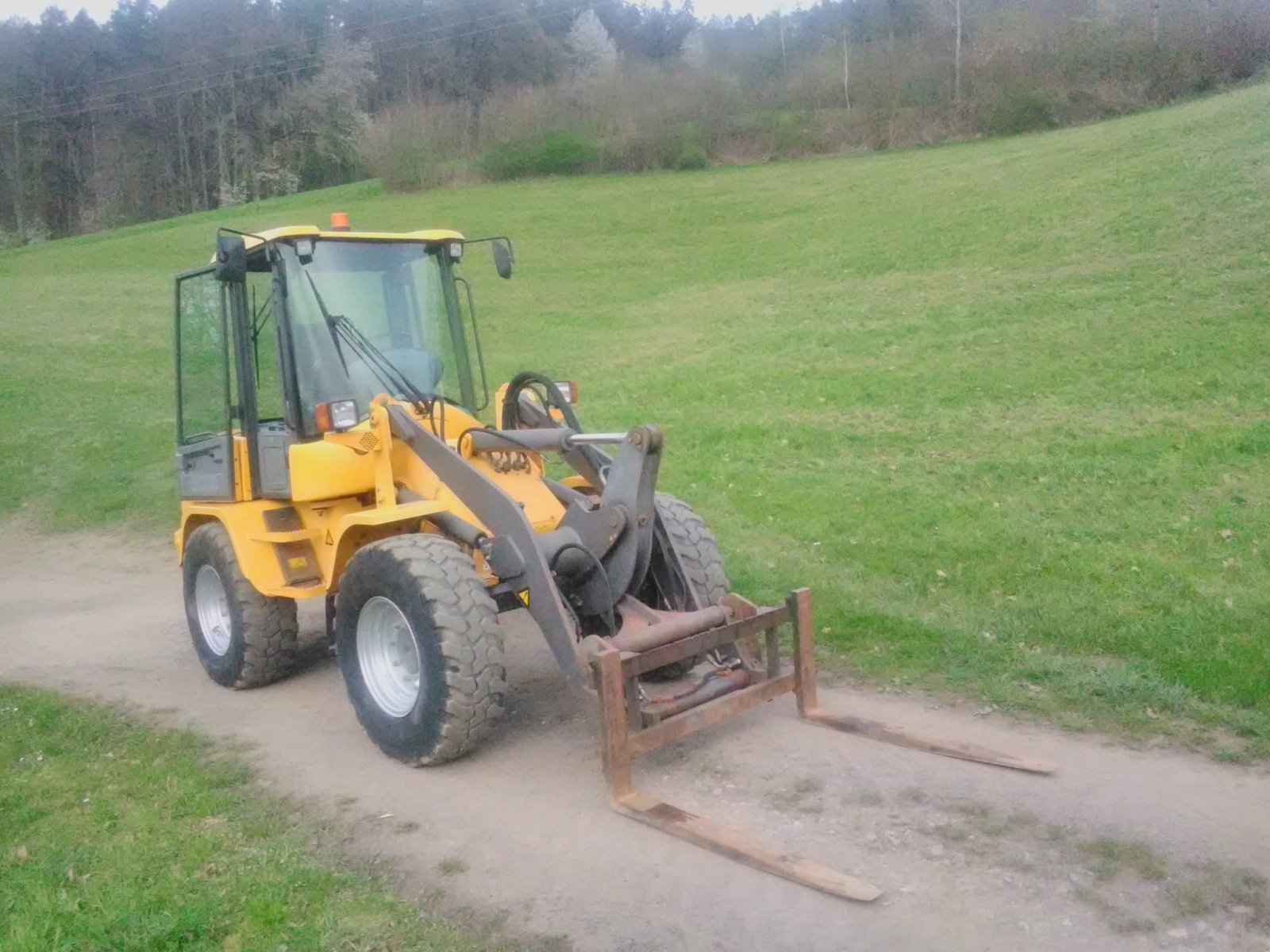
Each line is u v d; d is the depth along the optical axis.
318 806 5.46
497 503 5.84
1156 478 10.17
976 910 4.20
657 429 5.77
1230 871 4.35
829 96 52.53
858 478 11.38
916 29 57.25
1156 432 11.57
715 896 4.39
